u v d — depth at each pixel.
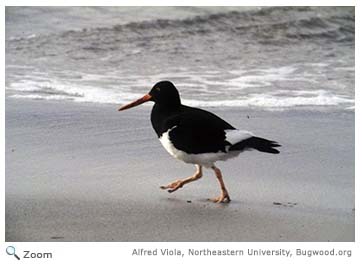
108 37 16.53
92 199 8.66
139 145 10.85
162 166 10.02
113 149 10.60
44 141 10.78
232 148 8.74
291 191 9.17
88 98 13.05
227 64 15.59
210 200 8.80
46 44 16.06
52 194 8.76
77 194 8.80
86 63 15.23
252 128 11.70
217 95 13.37
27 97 12.89
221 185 8.78
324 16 18.59
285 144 11.06
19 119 11.70
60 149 10.48
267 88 13.98
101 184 9.20
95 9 17.64
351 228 8.03
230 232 7.88
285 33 17.64
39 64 14.99
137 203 8.61
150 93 9.38
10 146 10.50
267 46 16.98
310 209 8.55
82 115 12.09
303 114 12.61
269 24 17.94
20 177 9.32
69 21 17.17
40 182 9.16
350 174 9.85
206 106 12.66
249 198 8.91
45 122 11.62
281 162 10.30
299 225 8.09
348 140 11.35
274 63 15.84
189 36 16.98
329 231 7.96
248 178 9.66
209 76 14.66
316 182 9.52
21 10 17.16
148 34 16.88
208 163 8.84
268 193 9.09
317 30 17.98
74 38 16.41
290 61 16.03
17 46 15.85
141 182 9.37
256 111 12.63
